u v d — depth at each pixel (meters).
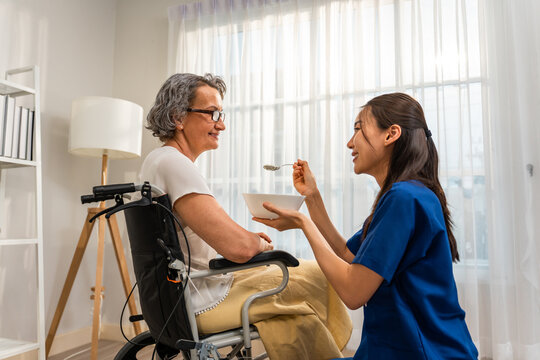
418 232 0.91
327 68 2.54
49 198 2.63
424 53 2.39
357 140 1.08
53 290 2.62
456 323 0.92
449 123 2.31
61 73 2.76
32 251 2.49
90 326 2.87
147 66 3.12
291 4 2.69
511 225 2.17
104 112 2.39
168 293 1.08
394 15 2.45
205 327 1.14
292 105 2.64
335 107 2.54
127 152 2.54
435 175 1.04
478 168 2.27
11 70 2.27
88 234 2.43
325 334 1.20
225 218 1.12
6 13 2.41
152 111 1.37
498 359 2.10
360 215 2.41
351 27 2.55
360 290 0.90
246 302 1.14
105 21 3.15
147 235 1.11
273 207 1.12
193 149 1.40
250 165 2.68
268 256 1.14
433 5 2.37
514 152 2.16
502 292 2.14
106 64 3.15
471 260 2.21
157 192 1.07
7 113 2.02
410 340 0.86
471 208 2.23
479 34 2.27
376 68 2.46
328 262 0.98
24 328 2.42
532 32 2.20
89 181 2.94
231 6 2.82
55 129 2.70
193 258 1.21
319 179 2.54
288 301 1.22
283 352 1.14
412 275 0.91
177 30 2.97
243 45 2.76
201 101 1.36
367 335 0.95
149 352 2.52
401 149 1.01
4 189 2.30
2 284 2.32
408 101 1.05
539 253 2.10
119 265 2.50
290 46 2.68
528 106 2.18
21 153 2.09
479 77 2.30
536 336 2.08
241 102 2.73
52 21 2.71
